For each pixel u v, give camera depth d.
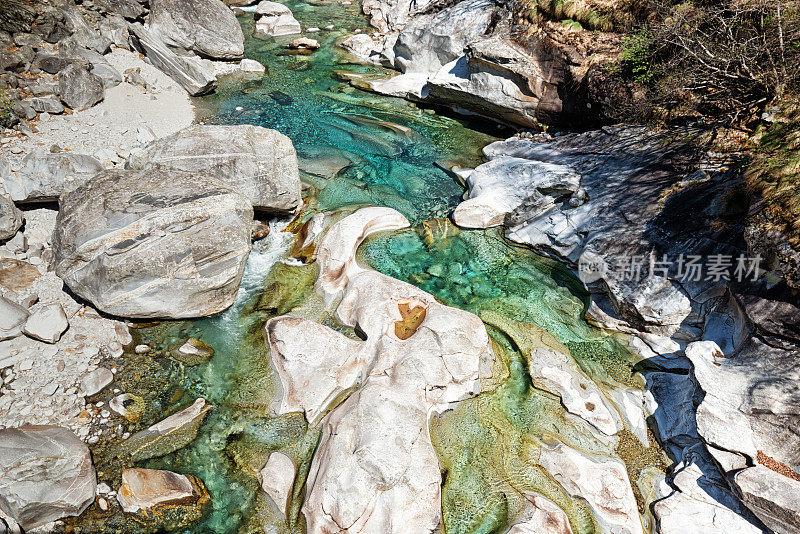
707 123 8.44
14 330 6.55
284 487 5.43
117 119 10.36
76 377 6.32
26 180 7.91
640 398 6.44
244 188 8.26
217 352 6.84
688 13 9.16
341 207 9.12
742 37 8.46
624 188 8.31
